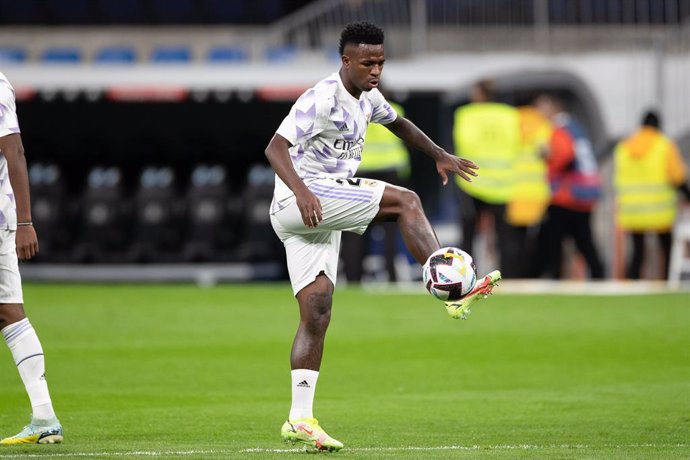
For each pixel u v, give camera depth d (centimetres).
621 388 3291
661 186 6469
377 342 4272
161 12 9081
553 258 6669
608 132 7550
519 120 6856
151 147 7581
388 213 2319
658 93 7550
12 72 6938
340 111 2277
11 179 2258
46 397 2345
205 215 7394
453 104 7038
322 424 2727
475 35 8044
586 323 4788
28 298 5831
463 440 2489
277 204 2312
